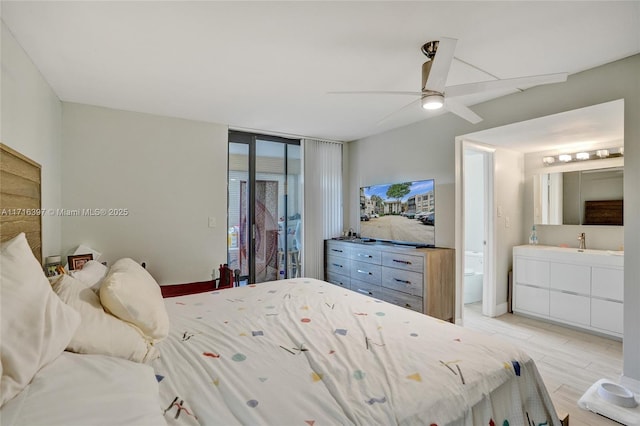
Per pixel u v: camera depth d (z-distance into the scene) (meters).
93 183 3.14
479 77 2.50
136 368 1.05
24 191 2.03
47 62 2.24
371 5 1.65
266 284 2.68
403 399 1.06
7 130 1.81
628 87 2.21
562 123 2.90
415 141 3.86
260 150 4.34
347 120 3.73
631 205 2.21
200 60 2.24
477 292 4.63
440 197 3.57
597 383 2.29
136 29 1.85
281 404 1.02
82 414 0.74
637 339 2.20
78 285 1.37
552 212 4.08
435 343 1.48
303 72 2.44
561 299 3.58
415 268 3.33
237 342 1.49
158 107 3.24
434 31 1.89
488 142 3.72
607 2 1.62
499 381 1.25
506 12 1.70
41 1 1.58
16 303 0.89
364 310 1.97
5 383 0.77
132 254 3.33
